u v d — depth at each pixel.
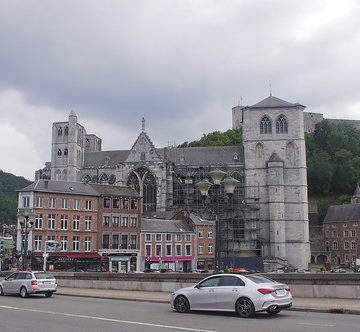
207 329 17.91
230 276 22.89
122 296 32.66
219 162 127.81
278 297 21.88
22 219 48.88
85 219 85.19
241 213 118.88
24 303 28.62
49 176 140.12
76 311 24.11
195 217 102.94
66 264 81.44
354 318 21.41
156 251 92.62
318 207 174.38
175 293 23.95
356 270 110.69
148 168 122.62
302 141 121.62
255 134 123.94
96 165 138.00
